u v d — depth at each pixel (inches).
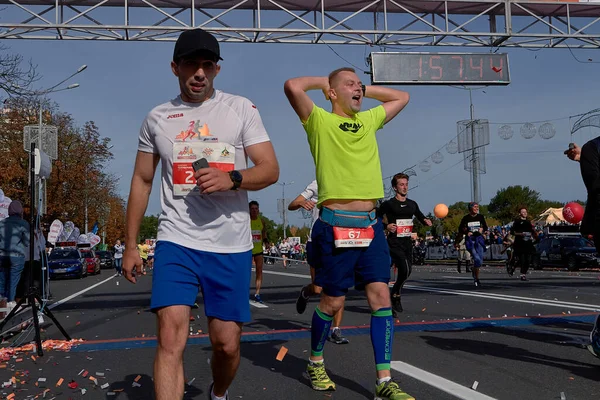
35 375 195.0
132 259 120.6
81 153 1660.9
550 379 168.2
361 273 158.1
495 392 154.7
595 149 173.5
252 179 113.3
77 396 165.2
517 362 191.3
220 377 123.0
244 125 120.2
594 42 529.7
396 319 305.0
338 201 159.6
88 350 242.4
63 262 1120.8
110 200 2305.6
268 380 177.3
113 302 496.7
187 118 118.9
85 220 1893.5
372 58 488.7
